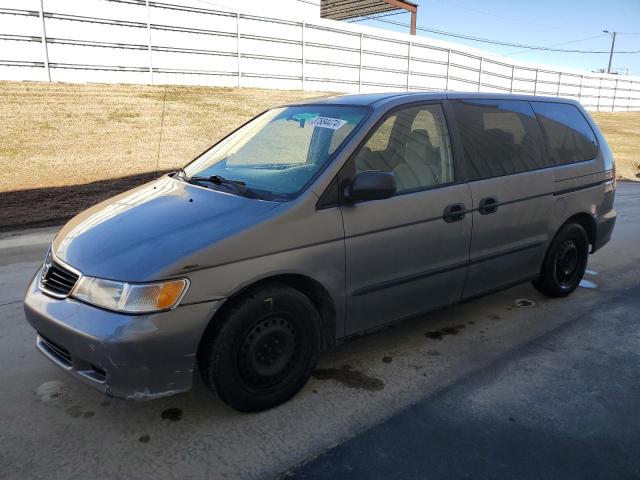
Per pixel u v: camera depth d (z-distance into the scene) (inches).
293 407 122.3
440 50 1181.1
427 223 139.1
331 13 1558.8
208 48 829.2
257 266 111.3
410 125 144.0
